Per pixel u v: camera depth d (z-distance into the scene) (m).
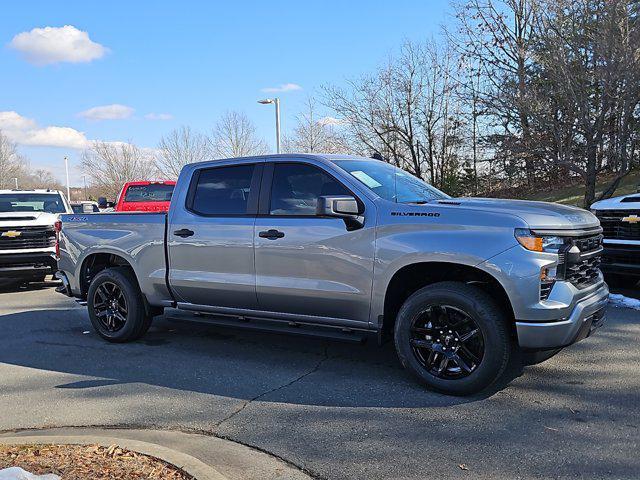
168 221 5.89
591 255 4.57
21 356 6.02
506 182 24.42
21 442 3.63
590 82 15.37
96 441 3.62
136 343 6.42
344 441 3.74
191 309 5.91
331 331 5.11
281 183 5.30
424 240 4.46
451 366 4.52
